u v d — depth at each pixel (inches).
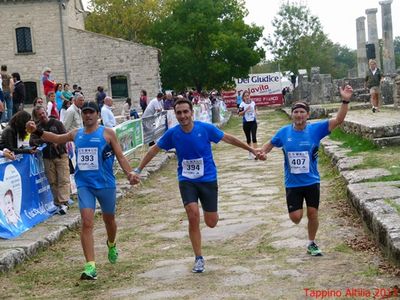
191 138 279.1
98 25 2252.7
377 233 288.5
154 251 333.4
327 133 291.7
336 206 393.1
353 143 625.3
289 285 249.0
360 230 328.5
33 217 394.9
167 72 1914.4
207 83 1955.0
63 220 406.0
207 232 365.4
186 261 303.6
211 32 1891.0
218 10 1903.3
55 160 425.7
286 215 393.4
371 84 847.1
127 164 289.7
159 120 859.4
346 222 349.1
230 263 292.5
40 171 419.2
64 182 429.7
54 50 1593.3
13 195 373.4
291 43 2768.2
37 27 1588.3
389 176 413.4
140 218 431.5
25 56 1589.6
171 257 315.9
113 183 292.5
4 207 359.9
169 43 1923.0
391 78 1096.8
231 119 1646.2
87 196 284.7
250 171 619.2
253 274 269.6
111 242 303.9
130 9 2223.2
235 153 798.5
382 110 871.1
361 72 1803.6
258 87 2129.7
